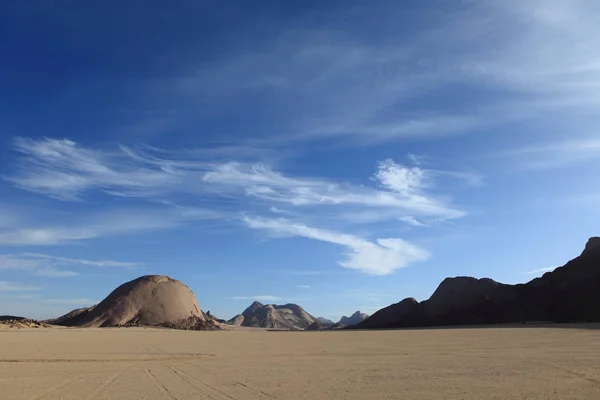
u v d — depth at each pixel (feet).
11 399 68.90
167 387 79.46
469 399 65.82
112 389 77.61
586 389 72.02
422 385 79.05
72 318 631.15
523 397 66.39
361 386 79.30
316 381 85.81
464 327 407.03
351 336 293.02
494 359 118.42
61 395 71.97
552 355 123.44
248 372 100.99
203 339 272.51
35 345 196.85
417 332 326.85
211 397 69.72
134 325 556.51
